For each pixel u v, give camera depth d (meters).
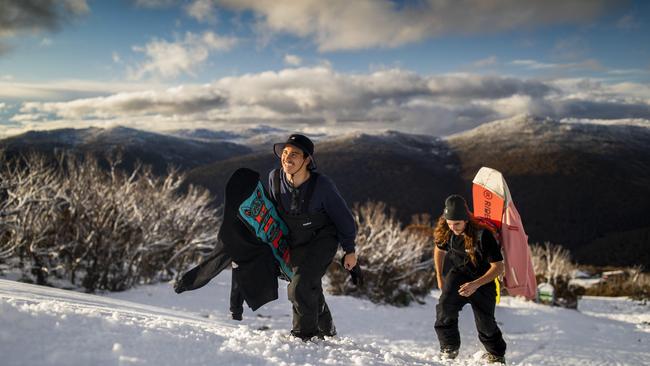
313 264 3.07
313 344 2.94
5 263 8.62
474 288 3.96
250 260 3.10
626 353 8.04
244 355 2.35
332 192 3.08
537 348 8.02
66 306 2.60
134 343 2.15
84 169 9.40
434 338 8.16
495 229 4.23
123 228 9.08
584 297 24.70
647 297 22.58
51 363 1.79
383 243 12.34
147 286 9.24
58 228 8.84
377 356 2.95
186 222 10.62
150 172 10.66
